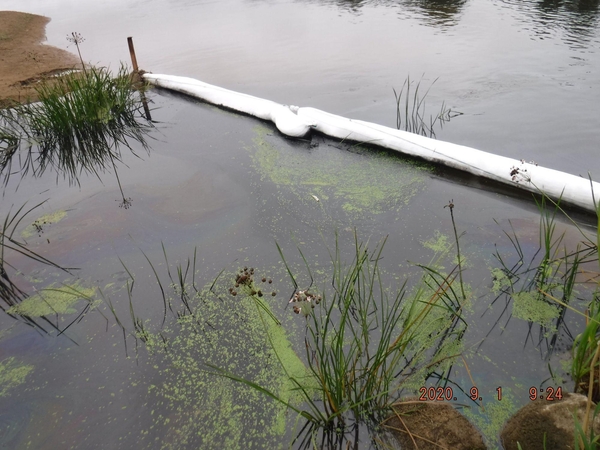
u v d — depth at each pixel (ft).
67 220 9.08
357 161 10.36
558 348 5.65
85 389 5.76
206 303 6.87
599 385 4.80
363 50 17.85
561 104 12.01
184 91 15.17
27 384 5.88
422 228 8.00
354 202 8.89
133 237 8.44
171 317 6.70
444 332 6.02
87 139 12.65
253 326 6.41
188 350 6.15
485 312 6.25
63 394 5.72
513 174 8.21
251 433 5.09
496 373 5.43
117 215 9.11
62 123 12.54
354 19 22.31
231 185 9.87
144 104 14.99
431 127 11.51
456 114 12.11
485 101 12.69
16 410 5.57
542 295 6.39
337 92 14.20
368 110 12.80
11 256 8.14
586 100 12.07
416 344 5.89
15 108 13.62
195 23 23.89
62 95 13.92
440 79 14.46
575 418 3.91
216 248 7.99
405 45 17.99
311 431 5.03
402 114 12.41
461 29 19.30
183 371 5.87
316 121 11.60
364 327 5.45
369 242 7.78
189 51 19.34
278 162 10.61
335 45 18.71
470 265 7.06
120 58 18.97
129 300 7.03
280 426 5.13
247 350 6.07
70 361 6.15
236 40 20.42
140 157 11.51
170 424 5.26
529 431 4.46
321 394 5.42
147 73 16.58
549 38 17.04
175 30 22.77
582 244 7.18
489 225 7.92
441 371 5.52
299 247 7.83
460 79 14.30
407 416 4.94
